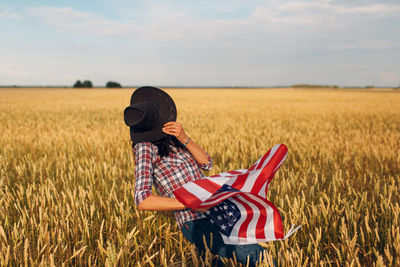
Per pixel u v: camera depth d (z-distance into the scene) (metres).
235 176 1.83
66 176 4.41
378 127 10.80
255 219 1.87
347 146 6.35
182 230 1.99
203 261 2.21
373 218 3.03
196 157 2.10
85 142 7.05
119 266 2.39
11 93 59.00
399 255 2.25
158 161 1.95
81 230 2.68
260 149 6.19
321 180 4.51
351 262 2.07
